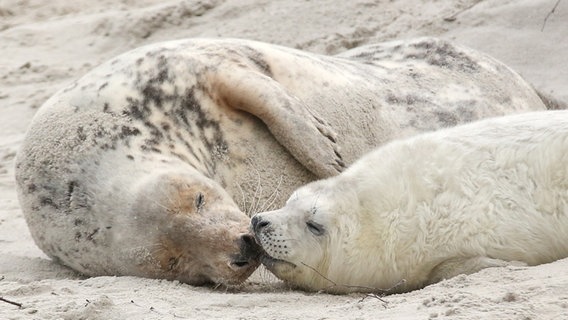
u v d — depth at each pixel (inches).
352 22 842.2
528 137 385.4
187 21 922.1
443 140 403.9
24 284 421.7
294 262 407.5
